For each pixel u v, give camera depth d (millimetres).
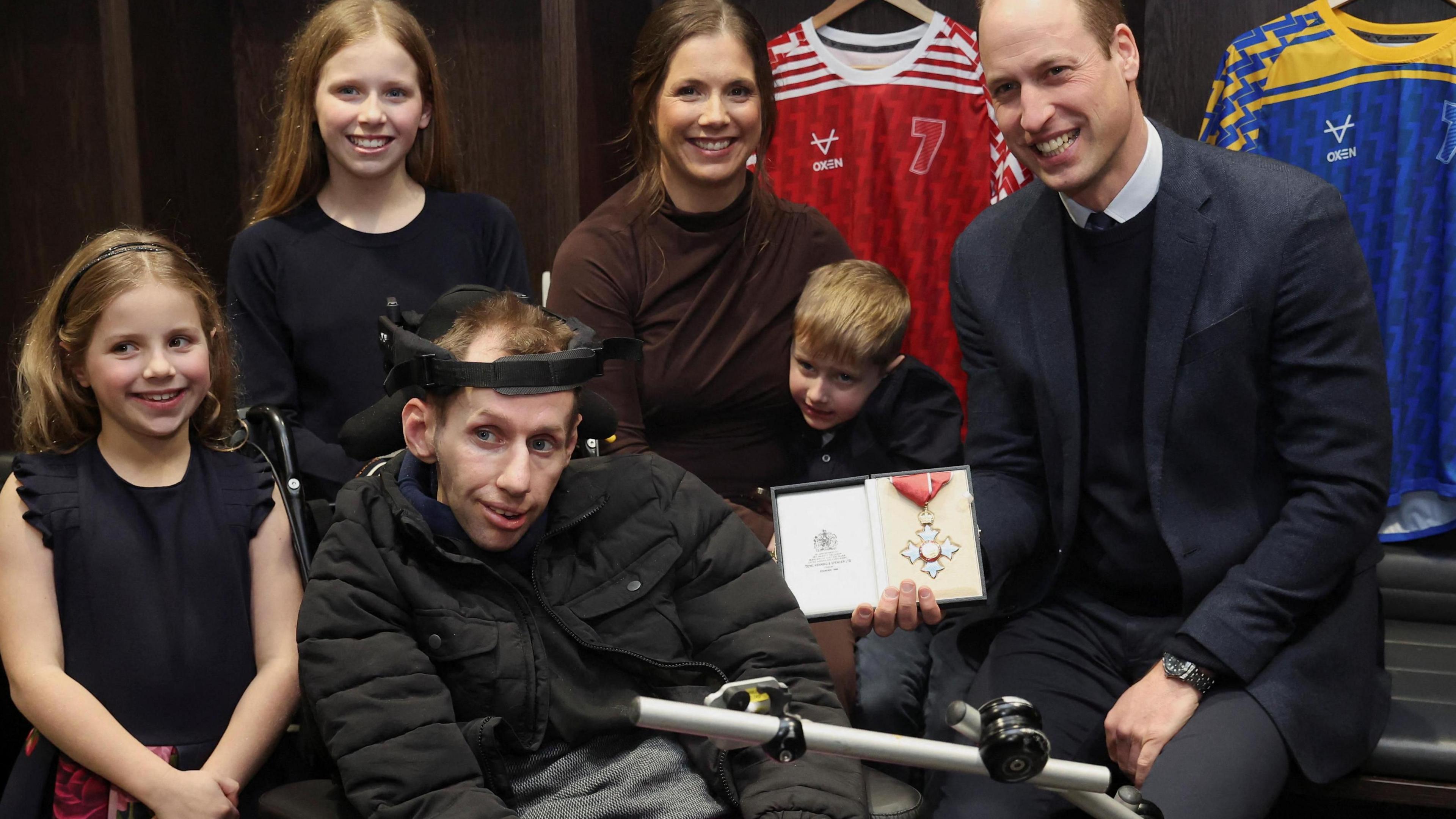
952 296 2100
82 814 1652
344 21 2188
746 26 2164
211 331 1837
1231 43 2773
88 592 1703
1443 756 1791
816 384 2145
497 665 1438
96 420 1789
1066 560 2012
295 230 2234
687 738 1465
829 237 2322
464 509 1443
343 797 1435
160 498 1755
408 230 2277
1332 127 2525
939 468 1903
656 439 2268
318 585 1456
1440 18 2633
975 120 2836
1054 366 1886
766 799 1370
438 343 1486
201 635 1740
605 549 1532
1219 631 1715
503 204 2418
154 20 2945
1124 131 1760
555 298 2230
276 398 2182
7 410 3379
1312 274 1728
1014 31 1723
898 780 1817
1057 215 1904
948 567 1843
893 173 2867
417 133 2346
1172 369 1775
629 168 2342
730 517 1628
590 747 1448
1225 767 1635
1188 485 1820
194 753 1714
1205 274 1769
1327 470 1740
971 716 1188
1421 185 2479
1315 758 1720
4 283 3365
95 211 3307
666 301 2225
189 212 3086
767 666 1525
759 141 2260
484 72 3232
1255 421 1808
